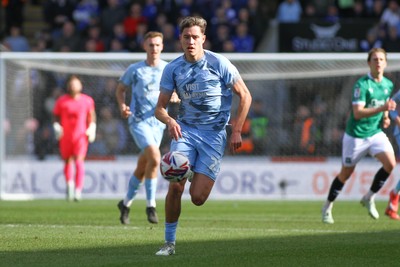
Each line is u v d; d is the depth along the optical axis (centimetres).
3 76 4619
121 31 5612
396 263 2002
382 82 3119
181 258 2052
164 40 5481
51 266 1906
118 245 2316
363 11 5772
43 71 4741
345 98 4662
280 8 5791
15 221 3086
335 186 3102
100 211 3625
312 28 5494
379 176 3180
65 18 5881
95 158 4578
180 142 2092
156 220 2978
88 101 4209
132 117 3006
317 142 4638
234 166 4566
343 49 5481
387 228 2905
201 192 2073
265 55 4588
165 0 5747
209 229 2819
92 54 4638
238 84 2089
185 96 2103
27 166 4619
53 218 3228
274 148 4653
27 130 4694
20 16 6184
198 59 2092
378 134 3142
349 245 2370
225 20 5575
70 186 4234
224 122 2111
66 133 4181
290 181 4566
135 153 4703
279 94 4703
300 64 4688
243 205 4138
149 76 2992
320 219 3297
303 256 2117
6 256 2081
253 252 2191
